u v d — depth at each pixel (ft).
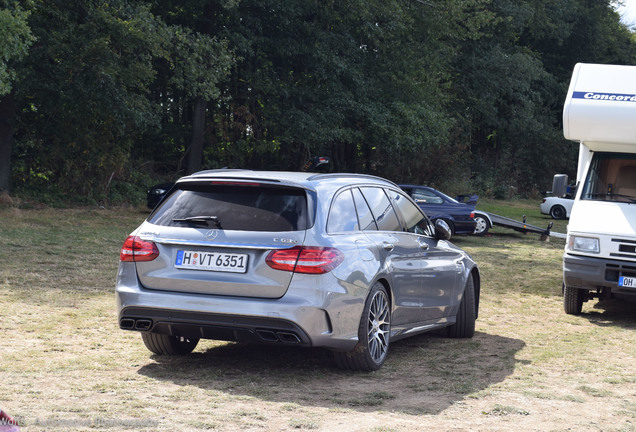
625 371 21.76
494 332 28.02
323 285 18.40
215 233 18.89
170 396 16.85
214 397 16.96
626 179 34.40
